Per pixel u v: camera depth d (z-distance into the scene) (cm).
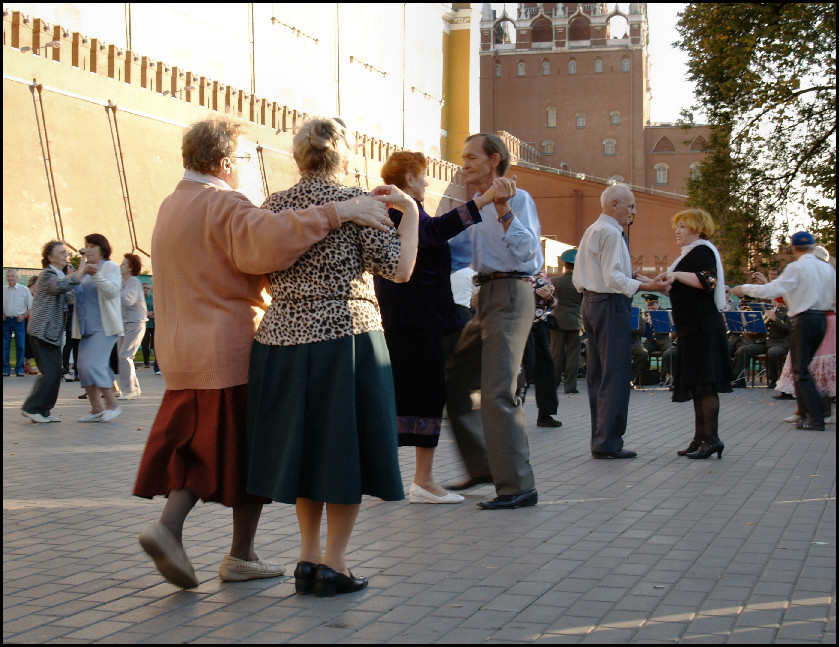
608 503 611
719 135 2772
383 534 527
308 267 408
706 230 810
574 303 1483
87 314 1135
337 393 401
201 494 412
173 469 417
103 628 364
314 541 421
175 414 421
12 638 352
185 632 359
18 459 830
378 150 5378
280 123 4484
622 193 815
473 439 657
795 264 1012
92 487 688
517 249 591
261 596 409
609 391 814
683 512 579
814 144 2677
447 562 463
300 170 428
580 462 798
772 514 570
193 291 421
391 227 420
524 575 437
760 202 2753
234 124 445
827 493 639
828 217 2638
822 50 2567
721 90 2655
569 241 6481
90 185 3334
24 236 3008
